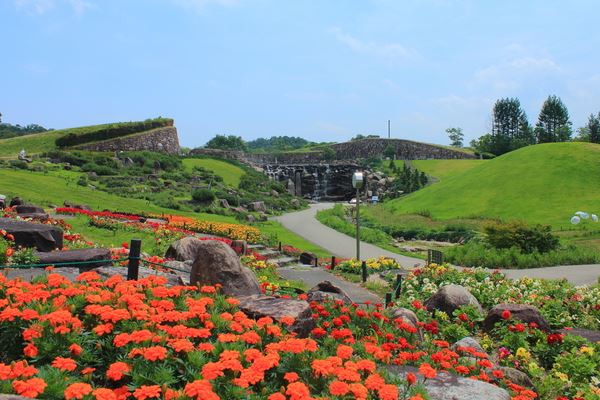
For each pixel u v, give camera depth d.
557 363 8.74
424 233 45.41
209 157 103.88
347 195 116.00
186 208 54.25
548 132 134.50
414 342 7.15
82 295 5.16
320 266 25.70
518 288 16.62
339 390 3.69
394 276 19.97
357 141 142.50
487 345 9.80
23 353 4.39
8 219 14.47
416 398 3.85
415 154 134.88
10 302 4.77
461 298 12.61
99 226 25.36
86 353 4.18
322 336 5.88
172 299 5.69
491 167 70.44
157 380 3.79
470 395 4.80
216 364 3.82
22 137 85.31
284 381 4.31
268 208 73.88
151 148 93.38
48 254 11.24
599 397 7.10
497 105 148.88
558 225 45.69
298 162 134.00
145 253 18.75
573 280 23.14
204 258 8.41
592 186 55.84
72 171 63.88
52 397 3.46
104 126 92.25
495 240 31.34
